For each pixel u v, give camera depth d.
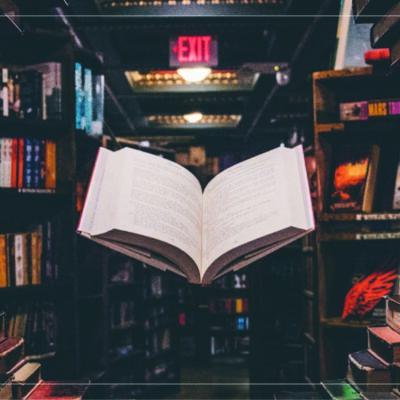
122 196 1.00
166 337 5.46
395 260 2.22
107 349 3.56
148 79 6.07
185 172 1.17
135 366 4.53
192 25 4.07
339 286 2.34
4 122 2.23
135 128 8.34
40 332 2.32
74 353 2.34
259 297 4.38
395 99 2.17
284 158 1.09
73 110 2.41
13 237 2.22
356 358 1.24
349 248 2.36
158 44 5.20
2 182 2.24
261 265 4.40
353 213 2.19
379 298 2.19
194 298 6.96
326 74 2.28
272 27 4.09
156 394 5.06
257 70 4.86
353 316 2.22
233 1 3.91
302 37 4.34
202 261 1.02
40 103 2.36
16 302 2.26
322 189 2.29
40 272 2.28
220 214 1.07
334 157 2.32
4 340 1.17
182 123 8.32
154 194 1.04
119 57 4.91
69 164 2.40
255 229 0.98
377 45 1.13
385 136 2.34
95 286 3.50
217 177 1.18
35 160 2.32
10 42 2.41
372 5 1.04
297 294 4.30
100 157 1.09
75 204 2.40
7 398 0.99
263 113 7.14
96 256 3.51
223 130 8.41
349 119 2.21
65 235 2.39
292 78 5.49
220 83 6.11
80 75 2.52
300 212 0.99
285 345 4.23
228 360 6.72
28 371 1.11
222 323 7.02
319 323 2.28
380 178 2.23
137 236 0.96
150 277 5.29
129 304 4.46
